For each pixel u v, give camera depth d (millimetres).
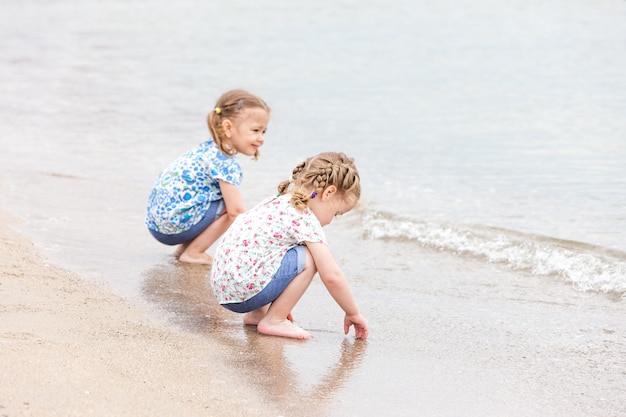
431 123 10266
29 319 4141
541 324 4578
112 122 10633
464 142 9281
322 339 4344
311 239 4312
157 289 5043
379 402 3525
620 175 7781
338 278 4262
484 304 4922
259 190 7465
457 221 6473
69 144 9422
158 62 15406
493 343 4289
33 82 13625
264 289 4328
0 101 12047
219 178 5527
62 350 3729
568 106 11000
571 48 15547
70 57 16219
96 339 3982
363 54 15719
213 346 4113
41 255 5477
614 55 14711
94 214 6762
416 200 7133
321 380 3752
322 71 14094
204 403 3383
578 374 3883
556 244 5832
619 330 4480
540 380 3807
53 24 21547
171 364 3779
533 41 16438
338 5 23750
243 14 22516
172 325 4402
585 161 8336
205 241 5684
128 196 7363
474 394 3637
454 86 12578
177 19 22000
